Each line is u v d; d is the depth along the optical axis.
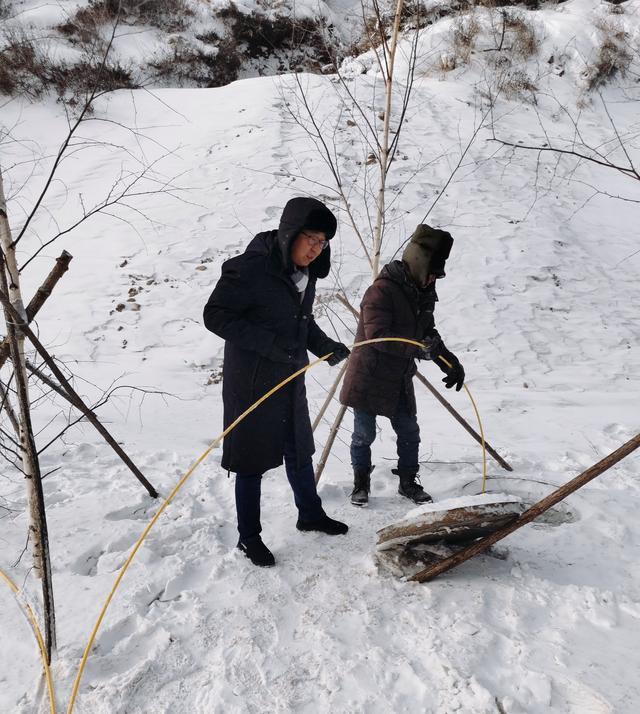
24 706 2.36
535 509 2.79
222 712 2.31
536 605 2.86
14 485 4.15
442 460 4.67
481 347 8.68
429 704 2.32
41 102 14.53
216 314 2.98
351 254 10.63
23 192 12.37
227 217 11.62
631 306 9.89
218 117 14.95
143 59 17.02
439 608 2.84
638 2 18.30
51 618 2.50
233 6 18.75
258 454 3.13
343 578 3.10
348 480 4.32
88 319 9.08
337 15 18.84
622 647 2.58
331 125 14.23
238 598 2.95
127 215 11.73
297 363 3.16
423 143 13.89
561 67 16.92
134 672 2.47
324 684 2.43
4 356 2.67
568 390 7.57
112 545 3.39
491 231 11.47
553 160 13.82
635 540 3.44
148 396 7.04
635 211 12.70
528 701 2.30
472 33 17.12
